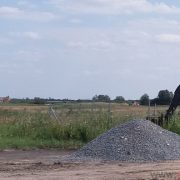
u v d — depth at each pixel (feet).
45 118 93.97
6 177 47.29
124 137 64.64
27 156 66.23
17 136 84.64
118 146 63.05
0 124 90.74
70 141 82.89
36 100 247.91
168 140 66.03
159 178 46.62
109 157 61.31
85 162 58.49
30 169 52.85
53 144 79.41
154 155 61.82
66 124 87.40
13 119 97.30
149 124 68.64
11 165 56.03
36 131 86.12
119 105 194.90
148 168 53.57
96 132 84.74
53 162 58.70
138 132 65.57
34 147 77.00
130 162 58.95
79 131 85.46
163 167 54.44
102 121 88.84
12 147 76.02
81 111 115.14
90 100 170.40
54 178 46.73
